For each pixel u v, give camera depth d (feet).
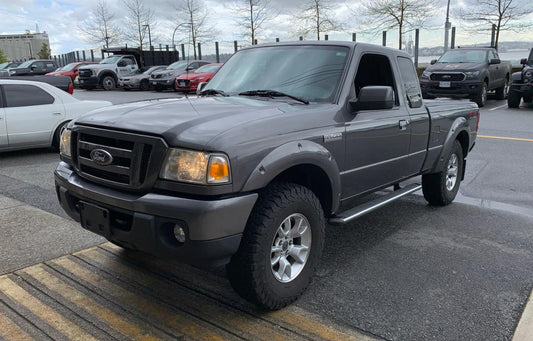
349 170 11.98
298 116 10.48
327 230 15.51
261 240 9.23
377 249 13.84
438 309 10.35
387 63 14.19
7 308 10.20
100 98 64.59
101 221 9.75
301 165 10.45
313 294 11.00
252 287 9.38
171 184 8.71
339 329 9.50
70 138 10.83
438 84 48.96
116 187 9.56
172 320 9.75
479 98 48.98
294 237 10.42
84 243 13.85
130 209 9.06
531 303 10.57
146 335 9.21
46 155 28.45
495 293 11.10
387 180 13.99
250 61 14.08
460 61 51.52
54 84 33.86
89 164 10.11
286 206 9.62
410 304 10.57
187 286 11.25
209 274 11.91
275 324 9.66
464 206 18.22
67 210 10.98
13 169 24.38
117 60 85.05
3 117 26.58
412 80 15.44
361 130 12.09
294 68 12.94
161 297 10.71
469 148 19.36
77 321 9.70
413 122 14.61
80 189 10.13
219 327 9.51
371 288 11.34
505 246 14.07
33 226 15.28
